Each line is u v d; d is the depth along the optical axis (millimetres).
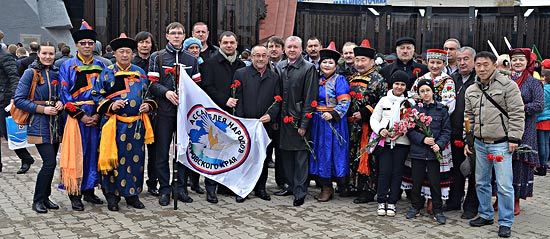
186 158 6309
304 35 20906
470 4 22000
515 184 6008
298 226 5551
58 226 5379
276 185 7566
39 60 5816
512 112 5234
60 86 5816
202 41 7344
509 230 5336
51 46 5805
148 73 6168
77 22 13695
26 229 5266
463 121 5926
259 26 16859
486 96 5359
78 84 5750
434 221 5836
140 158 6023
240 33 15359
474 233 5438
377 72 6531
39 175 5805
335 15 21438
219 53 6605
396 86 5977
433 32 21938
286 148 6445
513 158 5973
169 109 6207
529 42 21062
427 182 5996
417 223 5750
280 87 6551
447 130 5773
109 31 13414
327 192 6609
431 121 5734
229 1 15133
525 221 5930
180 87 6039
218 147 6426
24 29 12625
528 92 5969
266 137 6520
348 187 6836
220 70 6559
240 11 15312
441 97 5965
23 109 5617
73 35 5812
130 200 6121
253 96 6484
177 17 14000
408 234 5363
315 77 6387
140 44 6637
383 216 5996
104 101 5754
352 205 6445
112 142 5805
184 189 6504
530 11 20984
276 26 17891
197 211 6043
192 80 6223
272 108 6465
